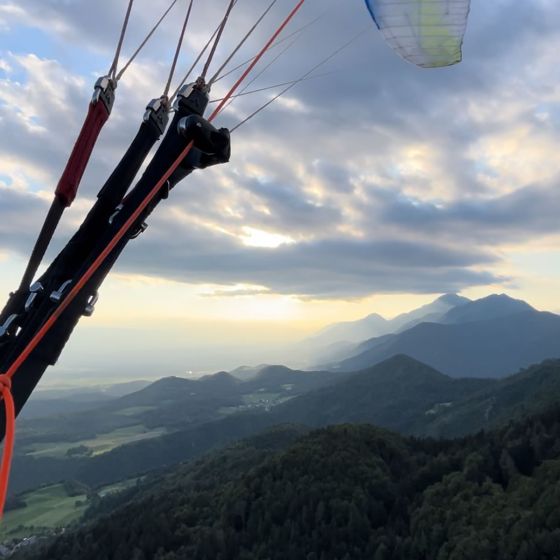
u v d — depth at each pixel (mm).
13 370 3480
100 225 4094
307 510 80062
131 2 3951
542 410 101500
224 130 4258
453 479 80312
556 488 63188
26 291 3975
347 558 70438
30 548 111438
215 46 4363
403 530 76250
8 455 3090
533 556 55969
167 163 4133
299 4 4551
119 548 83375
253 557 75625
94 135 3818
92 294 3963
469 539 62500
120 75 3961
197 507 95438
